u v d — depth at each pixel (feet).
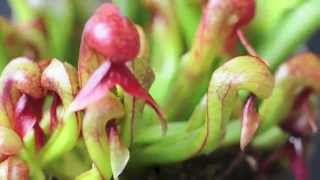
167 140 0.83
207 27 0.82
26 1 0.93
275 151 0.94
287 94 0.86
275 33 0.94
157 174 0.87
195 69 0.86
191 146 0.81
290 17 0.93
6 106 0.71
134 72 0.70
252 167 0.93
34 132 0.71
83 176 0.72
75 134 0.71
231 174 0.91
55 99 0.73
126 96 0.70
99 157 0.71
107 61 0.66
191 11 0.90
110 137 0.70
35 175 0.70
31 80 0.70
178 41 0.90
